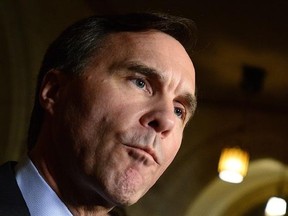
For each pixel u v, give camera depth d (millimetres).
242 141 7730
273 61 6594
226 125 7758
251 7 5508
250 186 7910
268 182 7984
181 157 7727
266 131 7742
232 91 7508
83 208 1394
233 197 7840
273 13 5559
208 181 7723
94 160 1325
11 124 5398
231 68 6863
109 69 1379
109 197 1323
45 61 1536
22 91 5363
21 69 5281
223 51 6457
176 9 5621
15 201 1276
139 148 1319
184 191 7645
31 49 5273
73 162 1352
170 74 1387
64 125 1384
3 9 5004
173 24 1515
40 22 5273
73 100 1389
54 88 1470
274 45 6191
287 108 7707
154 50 1399
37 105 1526
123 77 1373
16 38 5145
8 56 5215
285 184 7922
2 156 5422
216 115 7801
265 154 7855
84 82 1387
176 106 1448
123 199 1317
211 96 7727
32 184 1379
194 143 7762
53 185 1381
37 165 1409
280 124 7746
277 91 7332
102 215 1432
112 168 1313
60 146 1386
